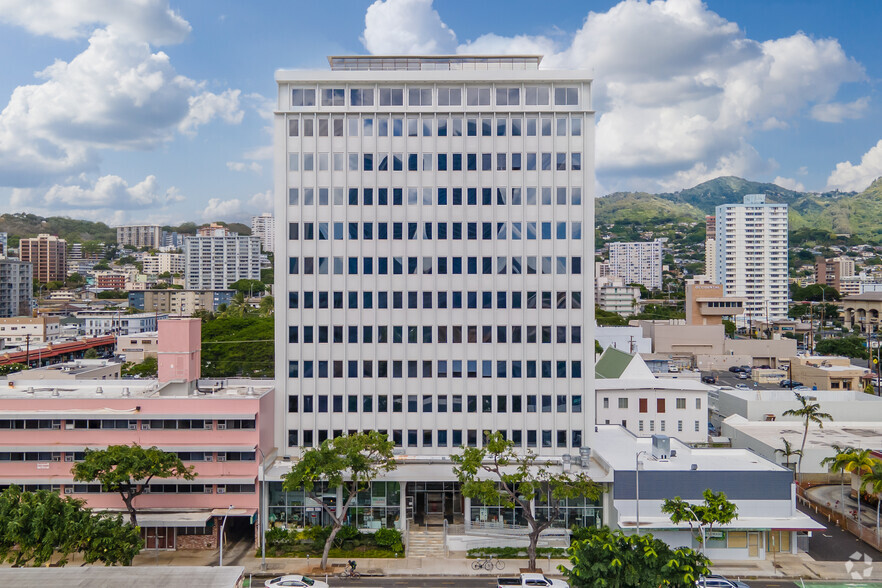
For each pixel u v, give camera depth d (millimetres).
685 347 182000
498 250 70062
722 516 53281
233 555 60812
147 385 74000
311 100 71000
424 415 69625
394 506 65000
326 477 59906
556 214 70125
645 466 65375
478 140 70250
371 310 69812
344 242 69938
